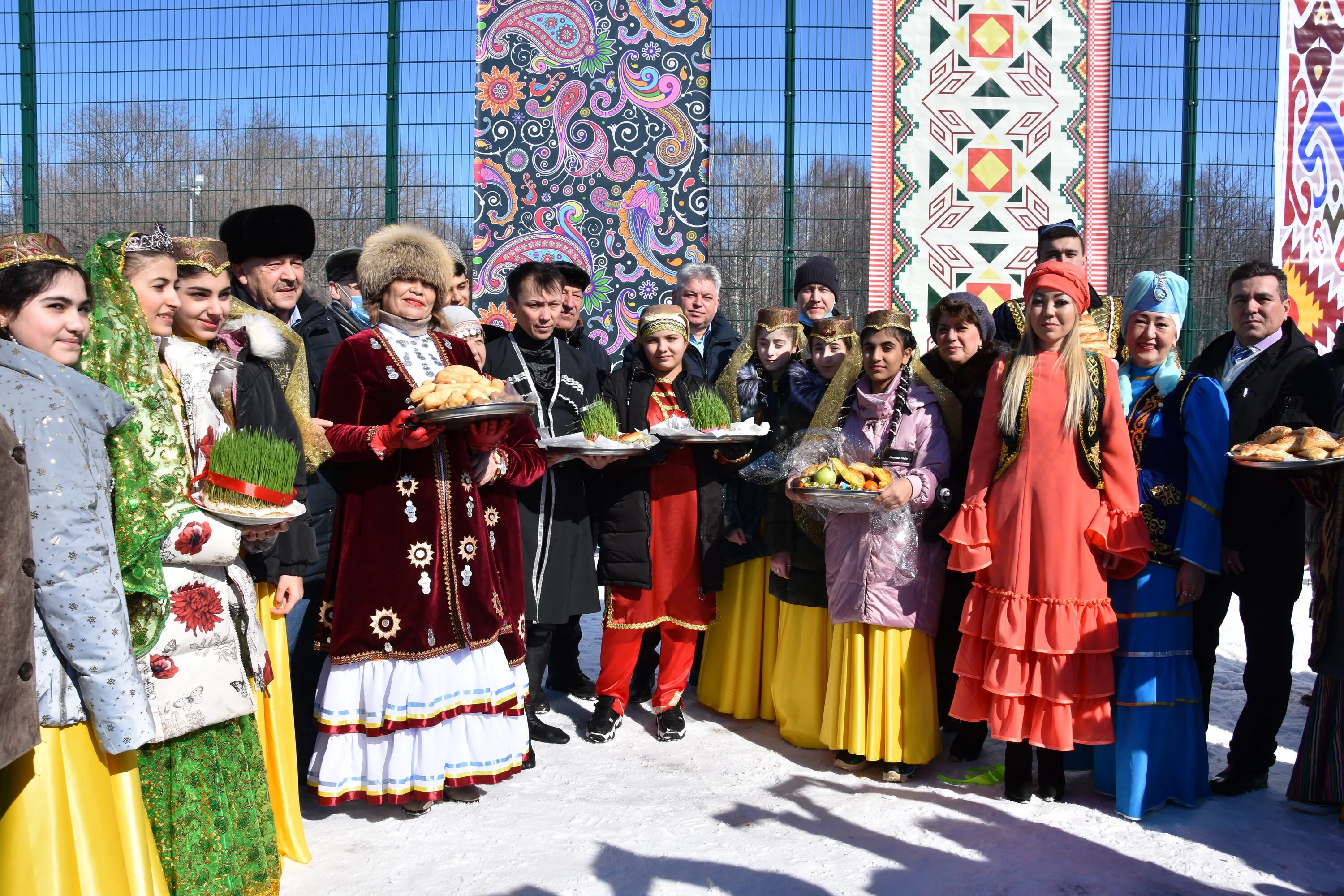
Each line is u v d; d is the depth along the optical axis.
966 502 4.20
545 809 4.07
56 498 2.45
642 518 4.86
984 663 4.17
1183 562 4.04
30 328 2.58
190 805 3.00
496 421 3.92
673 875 3.49
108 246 2.88
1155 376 4.29
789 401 5.00
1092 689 3.97
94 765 2.57
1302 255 8.87
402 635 3.81
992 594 4.11
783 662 4.90
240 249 4.31
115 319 2.85
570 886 3.41
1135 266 8.85
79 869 2.50
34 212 9.13
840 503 4.23
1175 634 4.04
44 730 2.48
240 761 3.17
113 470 2.74
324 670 4.00
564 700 5.61
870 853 3.68
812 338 4.92
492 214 8.97
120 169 9.06
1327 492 3.97
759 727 5.18
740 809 4.08
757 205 8.90
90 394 2.61
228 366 3.36
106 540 2.54
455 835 3.81
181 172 9.06
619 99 8.89
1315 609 4.02
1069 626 3.93
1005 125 8.74
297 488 3.57
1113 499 3.96
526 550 4.79
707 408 4.79
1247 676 4.33
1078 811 4.07
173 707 2.93
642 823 3.93
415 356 4.02
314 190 9.04
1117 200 8.84
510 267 8.99
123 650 2.54
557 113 8.91
